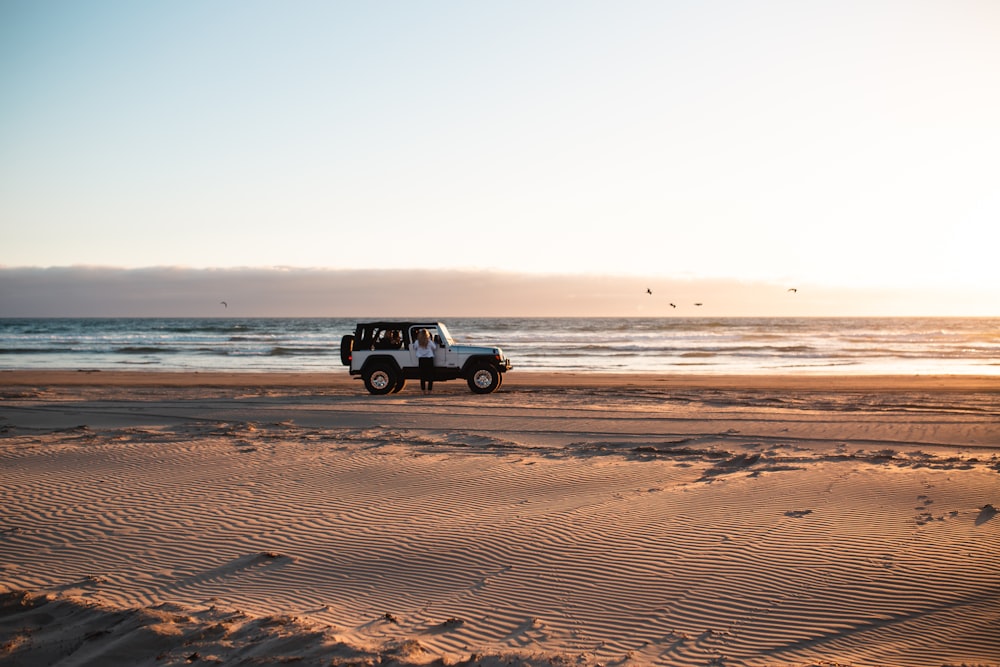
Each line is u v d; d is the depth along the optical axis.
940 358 43.94
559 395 22.33
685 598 6.11
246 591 6.43
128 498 9.43
